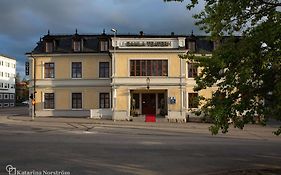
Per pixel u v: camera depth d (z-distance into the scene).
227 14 10.38
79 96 49.28
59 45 50.47
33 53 49.53
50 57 49.56
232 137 26.98
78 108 49.12
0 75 102.00
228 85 10.21
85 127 33.75
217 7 10.38
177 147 19.25
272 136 28.89
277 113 9.88
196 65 10.67
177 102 45.19
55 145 19.11
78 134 26.20
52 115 49.12
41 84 49.41
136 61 45.72
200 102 10.75
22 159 14.49
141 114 48.16
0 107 96.50
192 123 40.75
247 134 30.45
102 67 49.28
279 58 9.48
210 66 10.29
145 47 45.62
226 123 10.05
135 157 15.60
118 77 45.38
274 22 9.58
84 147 18.53
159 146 19.58
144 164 13.95
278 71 9.83
